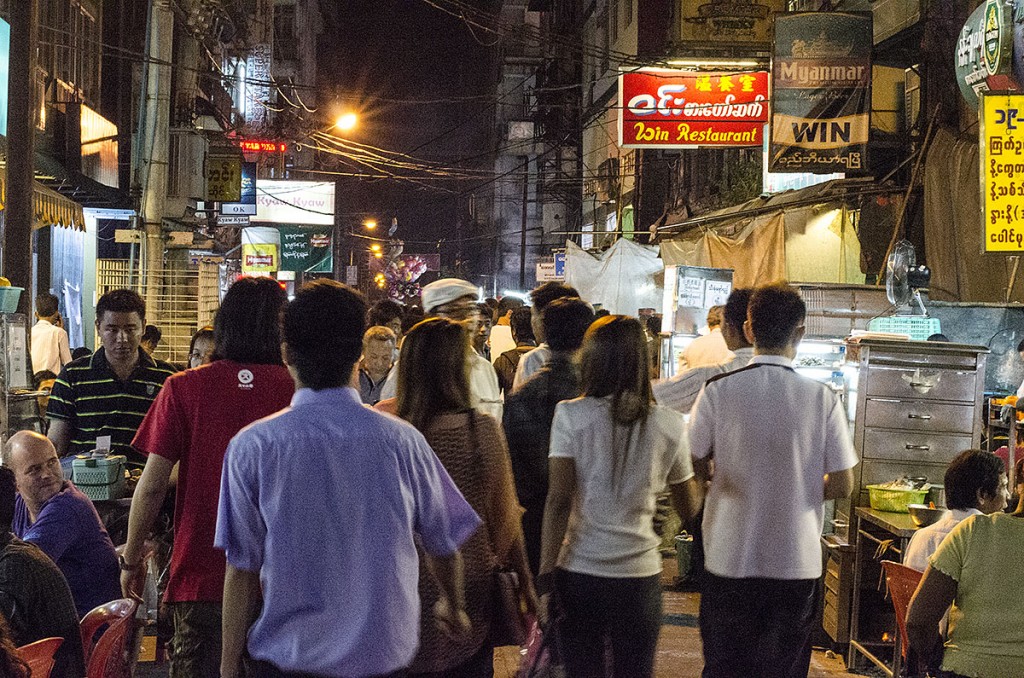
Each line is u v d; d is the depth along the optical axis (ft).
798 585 13.87
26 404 24.82
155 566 19.57
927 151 42.73
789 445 13.91
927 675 14.71
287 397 13.05
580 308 15.67
